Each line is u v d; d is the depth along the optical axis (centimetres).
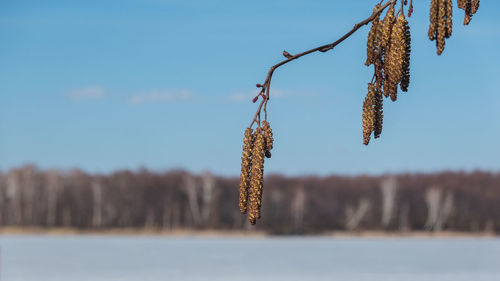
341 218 10712
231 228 10344
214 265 4409
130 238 8675
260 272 3978
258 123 304
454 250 6253
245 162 302
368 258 5112
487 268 4322
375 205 10750
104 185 10231
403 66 304
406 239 9250
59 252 5506
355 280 3603
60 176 10212
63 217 10125
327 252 5800
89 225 10181
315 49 308
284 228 10456
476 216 10725
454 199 10688
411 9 304
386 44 307
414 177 10888
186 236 9688
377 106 315
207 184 10269
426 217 10781
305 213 10519
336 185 10731
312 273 3950
